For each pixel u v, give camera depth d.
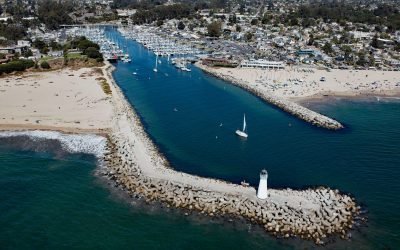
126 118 151.12
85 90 189.25
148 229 84.00
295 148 130.12
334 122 154.50
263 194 93.19
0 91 184.00
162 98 187.88
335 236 81.69
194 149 127.81
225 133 143.00
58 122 145.75
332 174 111.25
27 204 92.94
